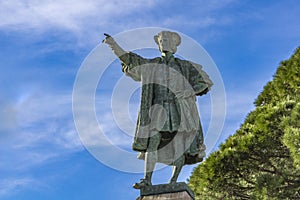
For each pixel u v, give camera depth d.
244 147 22.91
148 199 12.13
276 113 22.67
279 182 21.86
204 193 23.94
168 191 12.19
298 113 21.14
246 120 25.62
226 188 23.73
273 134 22.69
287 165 23.06
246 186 23.95
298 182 22.34
